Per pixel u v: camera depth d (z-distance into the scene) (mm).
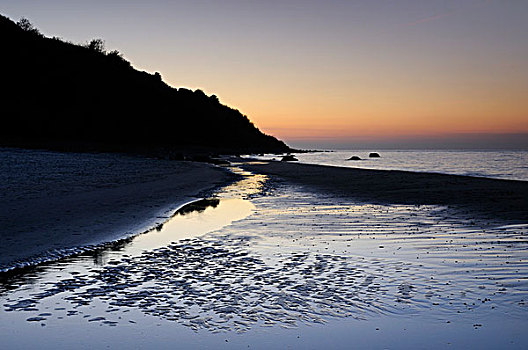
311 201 17984
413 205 16062
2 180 20906
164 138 100812
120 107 93812
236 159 84500
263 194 21109
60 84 82938
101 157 49031
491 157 109500
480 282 6660
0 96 69062
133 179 26609
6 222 11672
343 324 5176
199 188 23953
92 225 11875
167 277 7148
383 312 5523
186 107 134125
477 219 12516
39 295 6215
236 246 9625
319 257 8484
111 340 4734
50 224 11664
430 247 9141
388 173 34688
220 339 4777
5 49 80375
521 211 13703
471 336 4816
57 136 66812
